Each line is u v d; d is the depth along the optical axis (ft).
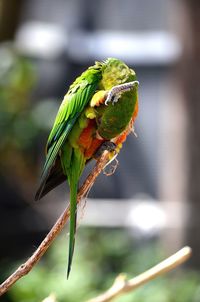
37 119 51.29
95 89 19.74
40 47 59.88
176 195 47.83
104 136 19.49
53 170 20.42
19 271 16.29
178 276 43.91
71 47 60.64
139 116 59.67
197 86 46.83
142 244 53.98
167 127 49.32
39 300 40.63
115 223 56.29
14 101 51.26
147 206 56.85
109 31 61.93
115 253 49.16
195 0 46.32
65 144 19.74
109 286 42.39
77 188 19.39
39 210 56.34
